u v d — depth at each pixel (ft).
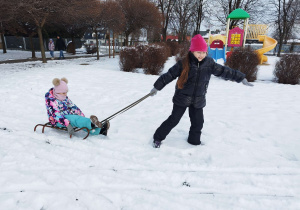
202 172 8.07
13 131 11.14
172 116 9.52
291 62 26.76
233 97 19.33
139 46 35.94
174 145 10.28
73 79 25.61
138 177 7.63
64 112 10.88
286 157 9.41
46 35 82.84
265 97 19.48
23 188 6.77
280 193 7.07
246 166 8.47
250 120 13.65
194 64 8.59
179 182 7.48
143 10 79.00
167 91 21.22
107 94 19.31
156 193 6.85
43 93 19.26
